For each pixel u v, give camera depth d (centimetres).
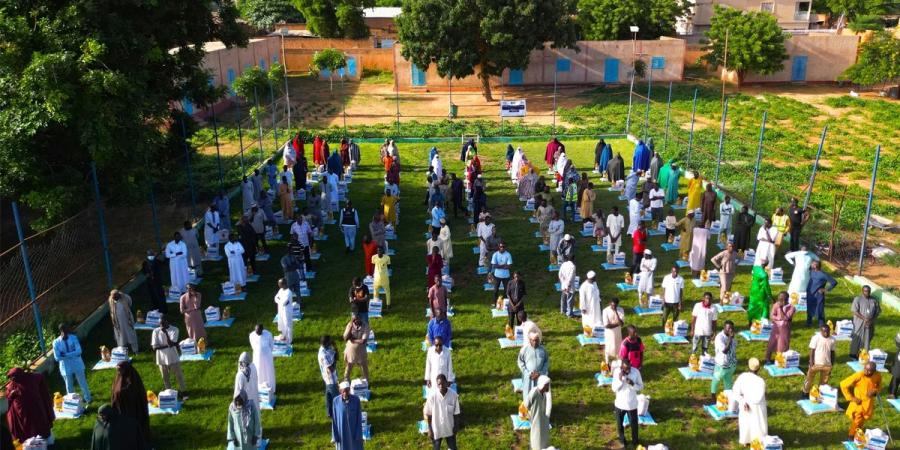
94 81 1628
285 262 1652
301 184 2634
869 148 3300
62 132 1750
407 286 1844
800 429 1219
